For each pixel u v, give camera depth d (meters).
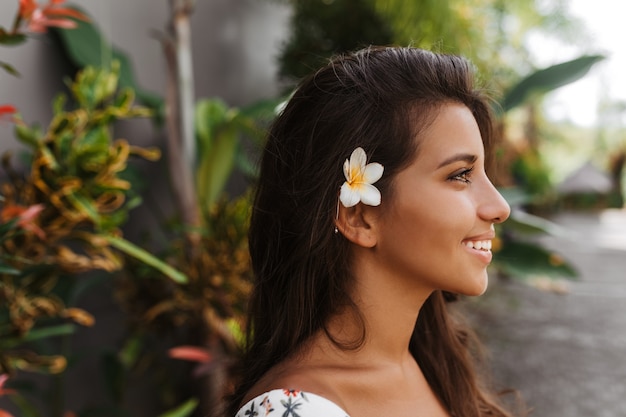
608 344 4.69
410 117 0.81
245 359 0.98
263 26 4.02
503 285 6.32
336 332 0.85
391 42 3.81
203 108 2.68
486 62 4.03
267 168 0.91
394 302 0.85
